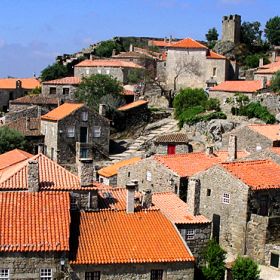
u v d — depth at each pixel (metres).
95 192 42.69
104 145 87.50
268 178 48.09
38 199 39.22
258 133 65.06
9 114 98.38
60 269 35.97
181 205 47.34
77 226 39.75
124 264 37.12
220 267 42.28
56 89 112.88
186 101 96.38
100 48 148.00
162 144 79.00
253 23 148.25
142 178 59.03
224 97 92.31
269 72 99.81
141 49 146.38
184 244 39.50
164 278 37.94
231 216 47.34
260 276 42.94
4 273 35.25
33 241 35.69
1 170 52.50
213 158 58.72
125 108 98.25
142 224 41.25
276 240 46.19
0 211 37.62
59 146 84.38
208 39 160.12
